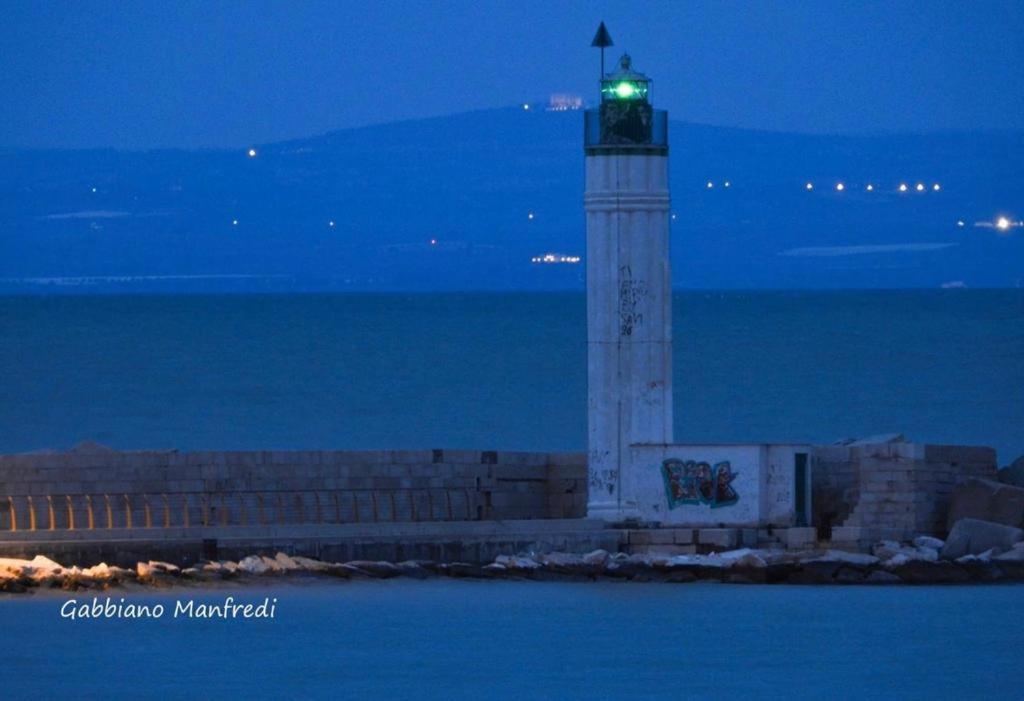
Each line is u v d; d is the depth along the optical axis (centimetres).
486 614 17562
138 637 16575
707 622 17325
